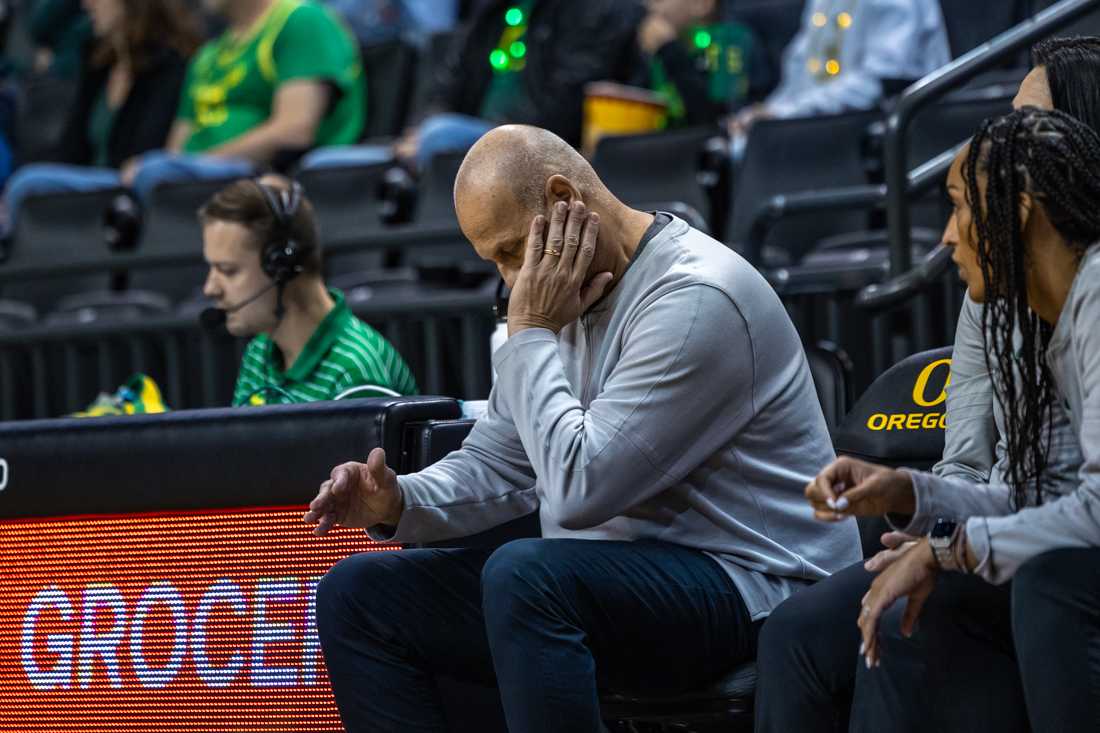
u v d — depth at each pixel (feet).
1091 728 19.07
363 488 24.85
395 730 24.50
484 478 26.14
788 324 25.34
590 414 23.88
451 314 44.16
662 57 58.08
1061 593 19.24
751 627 24.34
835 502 20.75
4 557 28.45
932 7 52.16
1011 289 21.03
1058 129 20.80
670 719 24.68
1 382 51.42
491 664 25.29
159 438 27.22
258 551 26.66
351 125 65.10
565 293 24.57
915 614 20.54
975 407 23.57
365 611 24.62
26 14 86.48
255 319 33.96
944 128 45.50
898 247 36.45
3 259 63.21
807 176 49.37
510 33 61.05
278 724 26.55
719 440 24.30
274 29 64.80
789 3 62.85
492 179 24.85
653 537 24.88
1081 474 19.88
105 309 54.60
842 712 22.49
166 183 58.65
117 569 27.63
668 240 25.31
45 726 28.12
